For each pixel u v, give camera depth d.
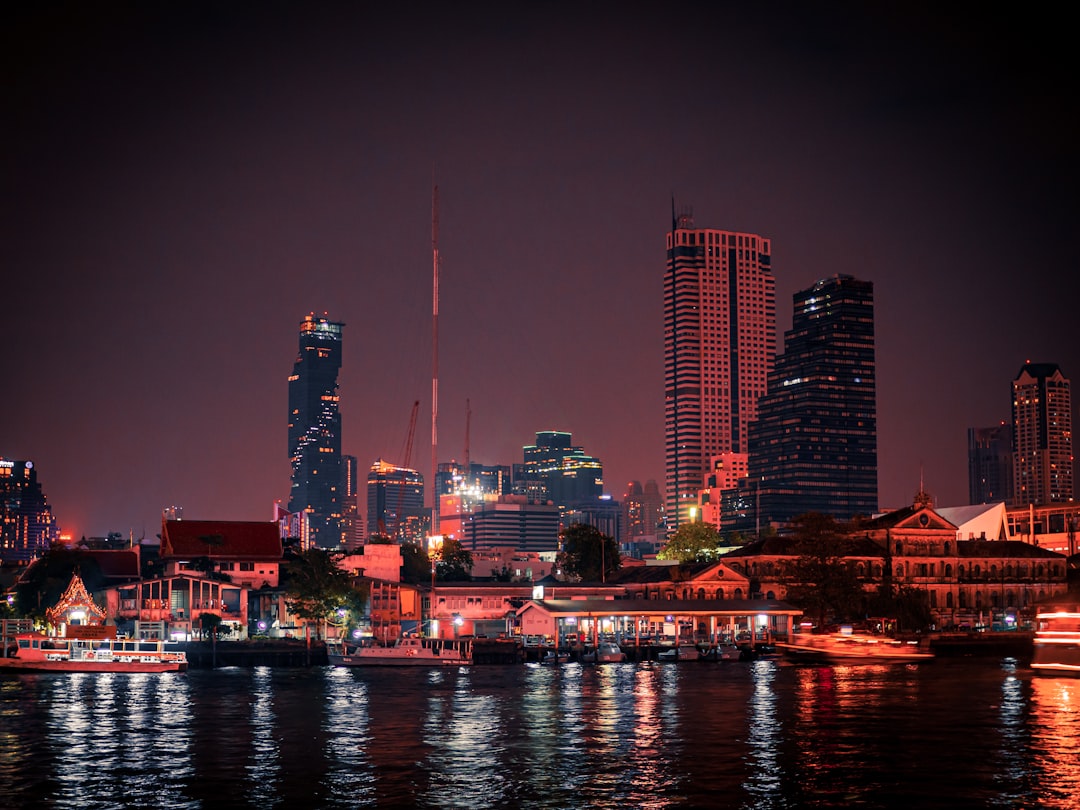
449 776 86.50
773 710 122.62
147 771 88.69
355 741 102.25
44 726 112.06
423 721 114.81
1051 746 97.94
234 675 173.62
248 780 85.31
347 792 81.31
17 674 174.38
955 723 111.81
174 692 144.38
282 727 111.00
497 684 154.75
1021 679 159.75
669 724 111.94
